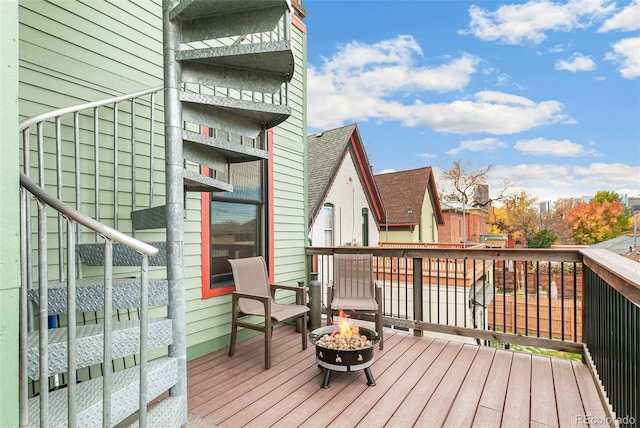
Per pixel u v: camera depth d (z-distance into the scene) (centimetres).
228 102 228
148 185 293
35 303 212
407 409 227
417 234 1391
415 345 351
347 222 1022
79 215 135
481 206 2334
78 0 249
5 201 109
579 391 248
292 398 242
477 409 226
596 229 2455
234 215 387
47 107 231
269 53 220
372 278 384
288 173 463
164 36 212
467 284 787
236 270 345
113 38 270
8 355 108
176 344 207
